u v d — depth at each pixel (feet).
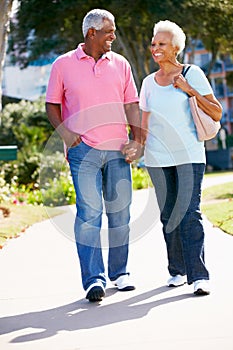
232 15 124.06
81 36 136.05
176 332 18.66
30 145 82.94
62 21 132.46
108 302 22.45
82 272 22.93
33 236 39.01
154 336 18.42
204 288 22.39
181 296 22.61
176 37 22.89
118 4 121.90
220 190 61.41
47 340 18.66
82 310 21.65
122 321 20.08
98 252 23.08
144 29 127.65
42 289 24.91
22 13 133.18
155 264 28.53
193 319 19.81
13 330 19.81
